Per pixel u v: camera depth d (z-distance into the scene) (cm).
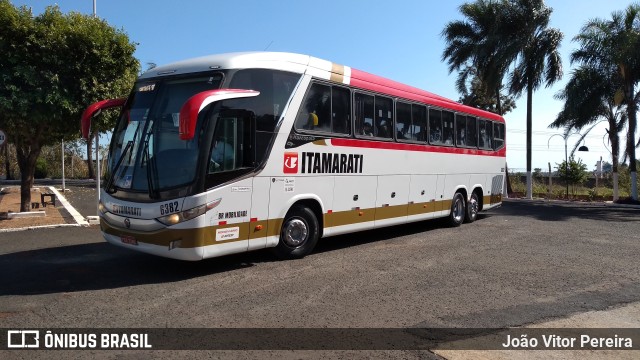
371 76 1008
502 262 867
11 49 1166
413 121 1123
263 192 770
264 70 775
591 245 1055
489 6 2597
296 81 827
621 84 2231
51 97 1168
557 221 1488
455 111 1298
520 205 2109
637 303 636
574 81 2278
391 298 639
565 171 2805
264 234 778
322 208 882
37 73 1178
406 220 1103
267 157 773
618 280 752
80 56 1248
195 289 667
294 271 775
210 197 691
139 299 621
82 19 1271
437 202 1223
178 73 759
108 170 779
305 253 870
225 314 566
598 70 2244
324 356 454
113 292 652
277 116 793
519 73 2558
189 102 624
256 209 761
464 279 743
